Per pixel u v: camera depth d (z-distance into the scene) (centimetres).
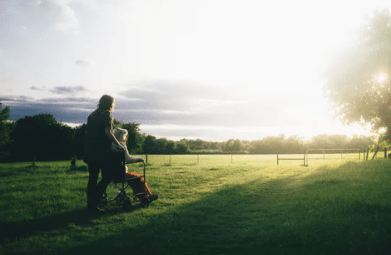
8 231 460
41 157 6125
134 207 642
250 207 646
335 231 408
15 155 6081
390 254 329
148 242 398
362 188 761
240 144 11862
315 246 358
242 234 430
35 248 377
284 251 349
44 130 6094
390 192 671
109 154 582
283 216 533
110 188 893
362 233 392
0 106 4872
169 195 811
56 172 1795
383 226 419
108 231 459
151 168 2061
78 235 439
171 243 394
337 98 2414
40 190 880
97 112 582
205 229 468
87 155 571
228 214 581
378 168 1190
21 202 684
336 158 3409
